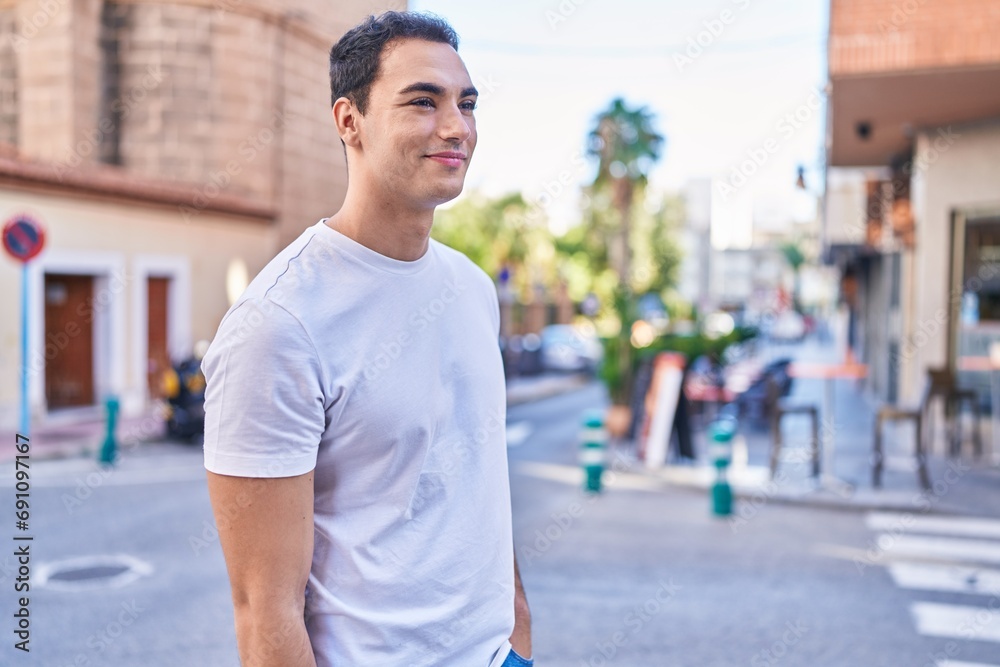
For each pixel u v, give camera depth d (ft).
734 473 36.17
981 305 39.11
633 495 32.58
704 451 42.88
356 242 4.96
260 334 4.50
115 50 59.16
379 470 4.85
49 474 34.37
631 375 46.50
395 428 4.83
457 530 5.11
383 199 4.95
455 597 5.06
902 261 45.52
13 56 57.52
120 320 50.55
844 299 89.76
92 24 58.29
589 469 32.78
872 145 46.70
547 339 101.96
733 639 17.76
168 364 51.62
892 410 32.22
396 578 4.86
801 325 176.86
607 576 22.16
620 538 25.99
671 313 117.19
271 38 56.90
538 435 50.16
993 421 38.83
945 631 18.34
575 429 52.90
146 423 43.65
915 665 16.55
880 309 60.29
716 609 19.60
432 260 5.27
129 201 50.62
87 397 50.26
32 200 44.68
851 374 31.17
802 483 33.37
